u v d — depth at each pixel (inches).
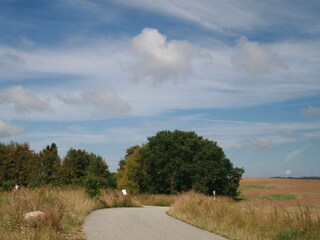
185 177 2950.3
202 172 2906.0
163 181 2982.3
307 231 539.5
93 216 869.2
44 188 916.6
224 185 2930.6
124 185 3070.9
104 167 2881.4
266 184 3880.4
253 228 619.8
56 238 476.7
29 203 647.8
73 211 804.6
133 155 3127.5
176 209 951.6
